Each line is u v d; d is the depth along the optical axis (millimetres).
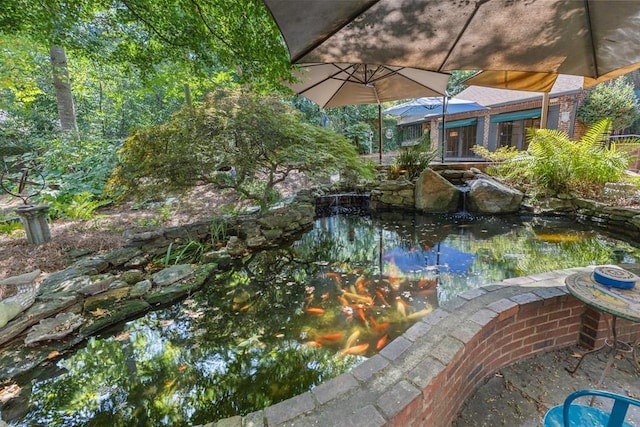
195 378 1902
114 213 5008
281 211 4883
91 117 8594
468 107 8266
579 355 1794
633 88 9289
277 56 2934
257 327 2400
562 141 5258
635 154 6617
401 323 2355
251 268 3576
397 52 1372
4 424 1568
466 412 1457
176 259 3498
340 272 3385
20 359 1973
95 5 2812
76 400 1730
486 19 1199
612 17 1183
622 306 1226
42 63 7027
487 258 3566
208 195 5723
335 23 1157
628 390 1547
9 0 2574
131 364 2021
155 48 3215
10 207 4762
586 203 4879
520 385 1602
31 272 2848
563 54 1423
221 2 2633
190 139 3781
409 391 1151
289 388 1809
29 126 7559
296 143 4086
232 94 4062
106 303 2562
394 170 6855
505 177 6172
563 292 1782
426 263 3516
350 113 11758
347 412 1082
